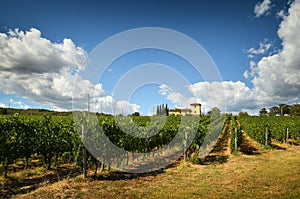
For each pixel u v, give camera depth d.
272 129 22.67
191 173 10.33
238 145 17.64
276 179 9.12
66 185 8.08
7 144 9.45
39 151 11.00
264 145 19.31
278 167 11.33
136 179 9.28
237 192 7.63
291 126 23.45
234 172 10.41
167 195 7.40
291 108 85.19
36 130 11.52
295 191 7.65
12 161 10.16
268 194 7.39
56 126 12.42
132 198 7.11
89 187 7.96
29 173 10.24
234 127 17.97
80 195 7.18
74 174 10.17
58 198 6.89
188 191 7.77
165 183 8.78
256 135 20.53
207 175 9.95
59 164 12.41
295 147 19.11
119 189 7.90
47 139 11.28
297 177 9.39
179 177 9.66
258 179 9.16
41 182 8.98
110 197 7.12
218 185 8.47
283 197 7.09
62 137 11.96
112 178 9.25
